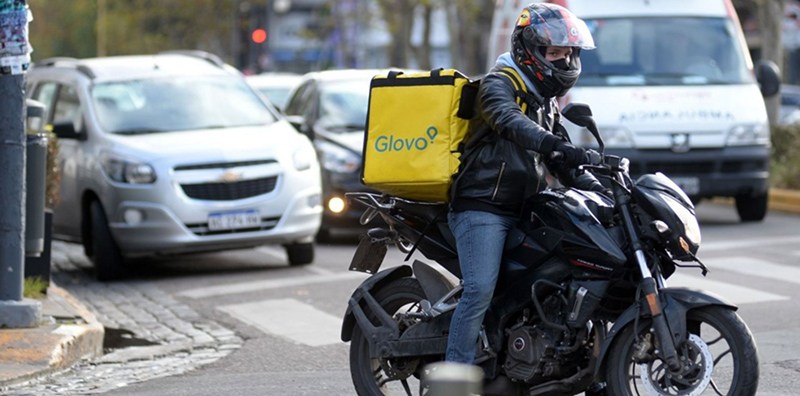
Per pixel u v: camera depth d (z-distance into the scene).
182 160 20.48
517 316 10.37
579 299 9.95
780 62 36.06
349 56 76.38
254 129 21.78
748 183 25.30
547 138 9.75
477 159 10.23
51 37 91.31
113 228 20.58
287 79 34.28
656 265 9.85
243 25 68.69
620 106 24.80
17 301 15.05
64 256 24.64
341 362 14.27
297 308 17.83
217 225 20.48
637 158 24.62
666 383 9.82
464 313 10.21
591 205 10.02
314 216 21.41
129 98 22.17
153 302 18.81
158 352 15.18
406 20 64.94
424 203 10.69
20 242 15.05
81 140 21.66
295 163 21.22
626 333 9.90
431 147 10.27
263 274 21.06
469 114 10.24
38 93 23.69
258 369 14.02
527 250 10.18
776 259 20.88
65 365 14.06
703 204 31.14
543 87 10.23
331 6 79.06
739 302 17.03
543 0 26.56
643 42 25.78
